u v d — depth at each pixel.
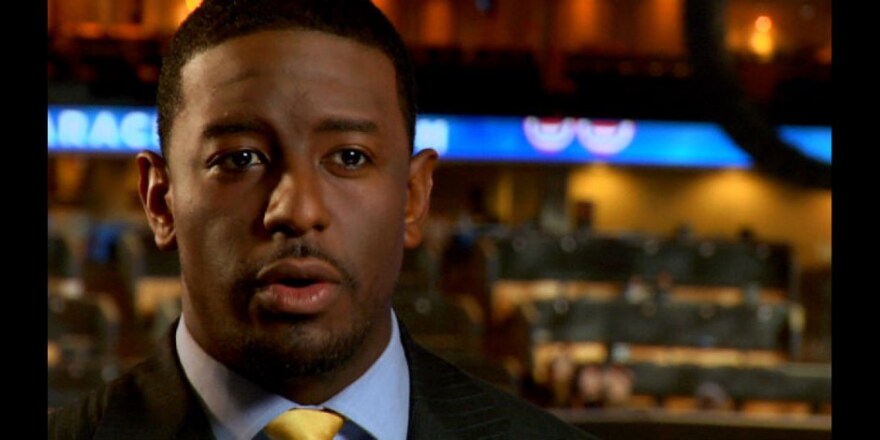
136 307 12.41
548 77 18.02
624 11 20.86
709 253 13.66
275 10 1.28
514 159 17.94
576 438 1.49
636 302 11.95
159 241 1.39
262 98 1.25
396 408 1.38
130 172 18.56
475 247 13.67
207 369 1.34
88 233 13.89
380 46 1.31
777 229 19.45
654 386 10.03
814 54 17.08
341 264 1.25
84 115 16.89
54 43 17.03
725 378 9.91
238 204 1.25
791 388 9.77
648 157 18.02
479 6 21.02
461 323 10.88
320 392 1.32
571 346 11.79
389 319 1.39
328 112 1.25
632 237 14.79
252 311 1.25
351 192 1.26
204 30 1.30
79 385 7.35
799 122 15.27
